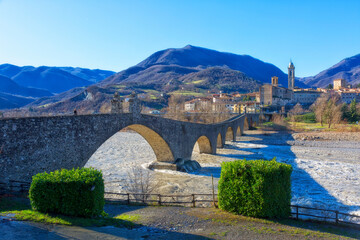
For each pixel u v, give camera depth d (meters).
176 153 43.69
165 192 29.31
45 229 12.82
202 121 118.31
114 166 44.19
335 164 50.03
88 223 14.27
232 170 18.16
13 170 18.86
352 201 27.64
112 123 28.98
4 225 12.72
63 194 14.97
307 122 134.62
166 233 14.48
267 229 15.10
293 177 38.88
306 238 13.98
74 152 24.03
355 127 102.25
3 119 18.27
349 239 14.33
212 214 18.06
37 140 20.66
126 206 21.20
